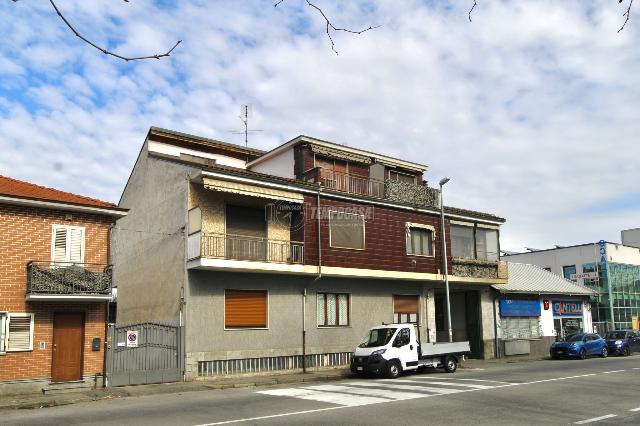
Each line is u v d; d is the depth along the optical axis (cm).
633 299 5009
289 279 2416
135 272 2578
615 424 1098
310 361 2428
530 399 1427
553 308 3772
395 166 3038
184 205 2216
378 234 2673
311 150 2698
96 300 1895
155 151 2753
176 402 1492
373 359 2073
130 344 1970
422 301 2938
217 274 2203
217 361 2153
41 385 1789
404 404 1352
